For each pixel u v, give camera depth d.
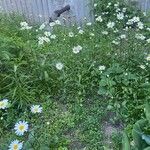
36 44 0.94
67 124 0.71
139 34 0.91
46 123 0.71
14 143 0.62
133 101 0.73
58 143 0.66
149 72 0.81
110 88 0.76
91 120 0.71
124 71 0.81
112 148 0.65
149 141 0.54
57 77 0.82
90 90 0.79
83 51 0.88
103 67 0.81
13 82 0.78
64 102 0.78
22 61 0.83
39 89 0.80
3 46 0.85
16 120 0.73
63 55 0.88
